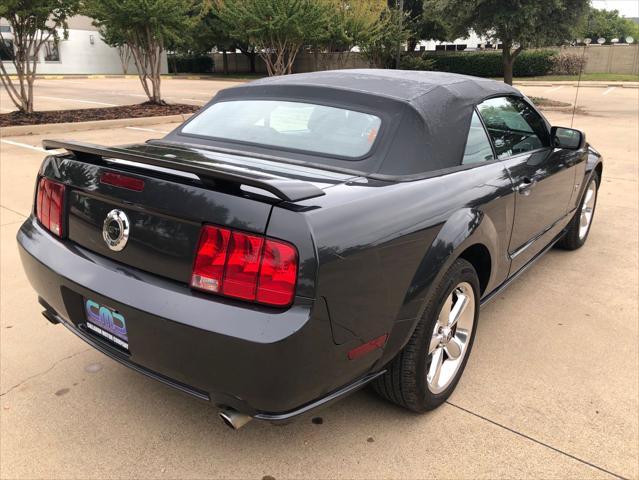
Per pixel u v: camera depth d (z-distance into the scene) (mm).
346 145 2652
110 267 2236
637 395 2879
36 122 11641
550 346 3361
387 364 2477
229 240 1905
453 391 2885
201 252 1956
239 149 2842
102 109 14445
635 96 22281
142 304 2045
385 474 2328
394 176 2486
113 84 27000
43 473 2299
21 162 8016
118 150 2166
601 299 4031
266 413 1994
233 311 1895
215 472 2326
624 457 2438
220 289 1933
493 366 3135
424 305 2350
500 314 3781
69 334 3391
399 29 27672
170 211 2023
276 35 16453
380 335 2197
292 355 1860
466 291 2779
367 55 29234
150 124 12773
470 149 2957
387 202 2242
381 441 2520
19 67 12008
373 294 2111
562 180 3961
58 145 2371
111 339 2301
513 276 3574
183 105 16000
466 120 2947
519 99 3652
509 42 20109
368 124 2707
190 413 2695
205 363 1950
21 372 2992
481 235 2678
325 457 2420
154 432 2557
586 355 3262
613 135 11914
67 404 2738
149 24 14508
